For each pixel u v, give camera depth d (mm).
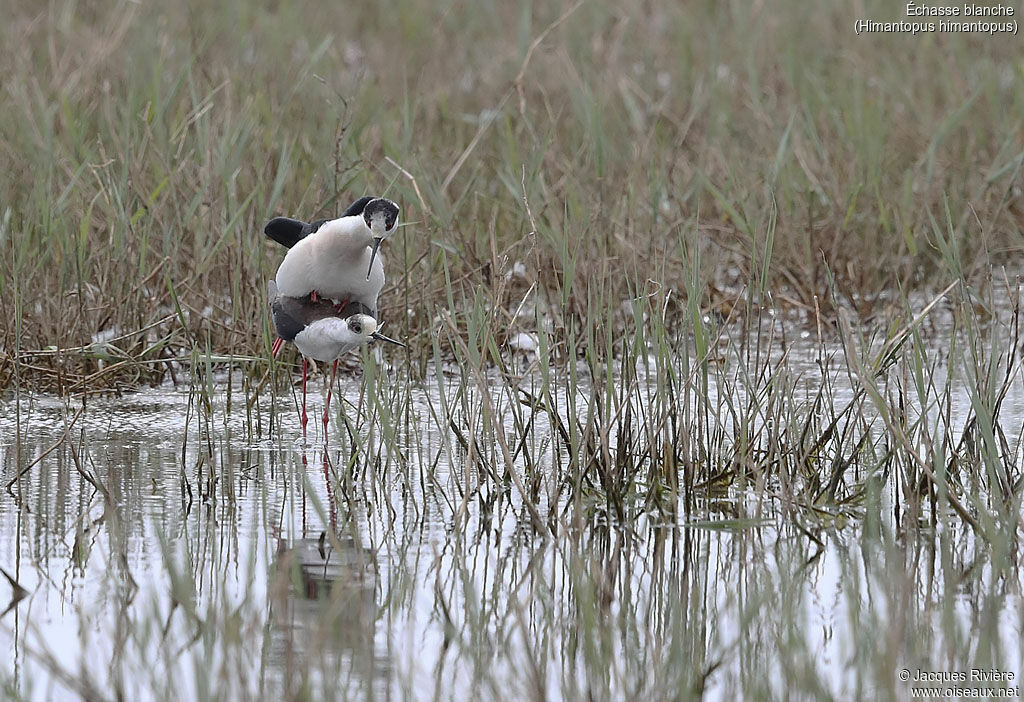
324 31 23078
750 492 9688
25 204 14711
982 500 9336
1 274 12953
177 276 13445
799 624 7578
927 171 16000
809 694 6762
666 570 8367
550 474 9883
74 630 7328
